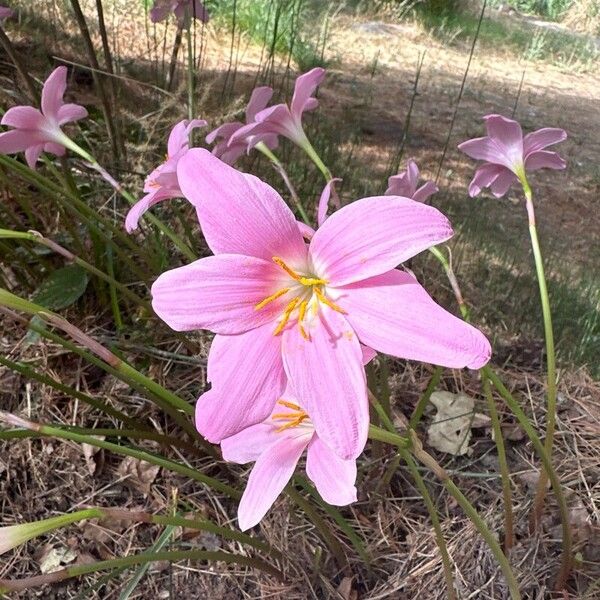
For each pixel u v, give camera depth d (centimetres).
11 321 38
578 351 42
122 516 19
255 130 28
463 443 35
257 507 19
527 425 26
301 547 30
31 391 35
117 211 43
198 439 32
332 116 79
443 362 15
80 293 36
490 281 49
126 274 40
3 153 30
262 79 62
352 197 54
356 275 16
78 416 34
